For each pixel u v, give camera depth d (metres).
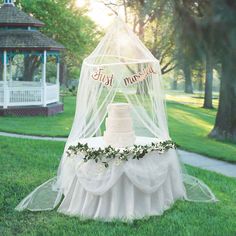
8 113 19.88
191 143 13.40
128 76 6.86
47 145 11.88
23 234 5.40
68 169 6.42
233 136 14.20
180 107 29.94
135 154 5.99
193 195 7.22
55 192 7.05
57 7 29.23
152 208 6.20
